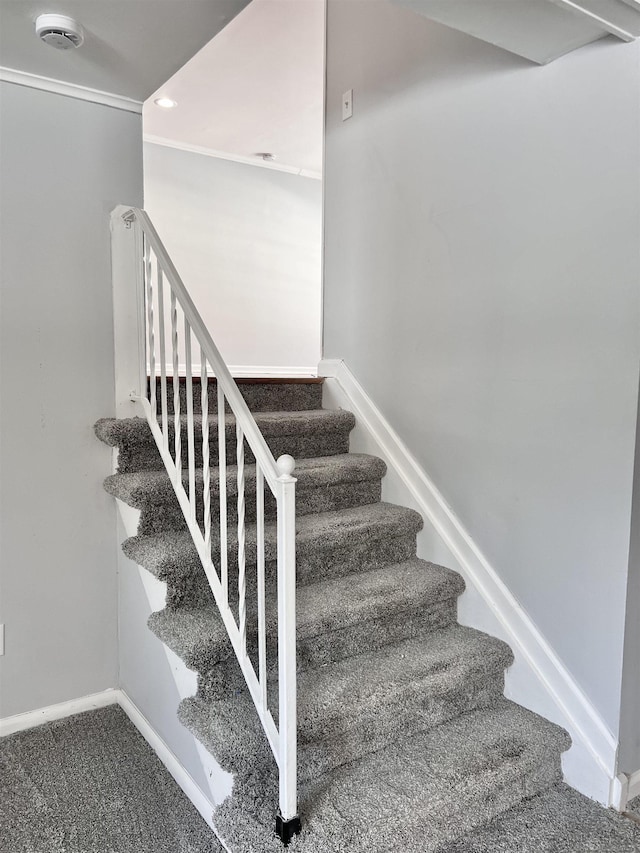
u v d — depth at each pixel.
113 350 2.22
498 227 1.96
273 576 1.96
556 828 1.61
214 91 3.35
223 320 4.42
